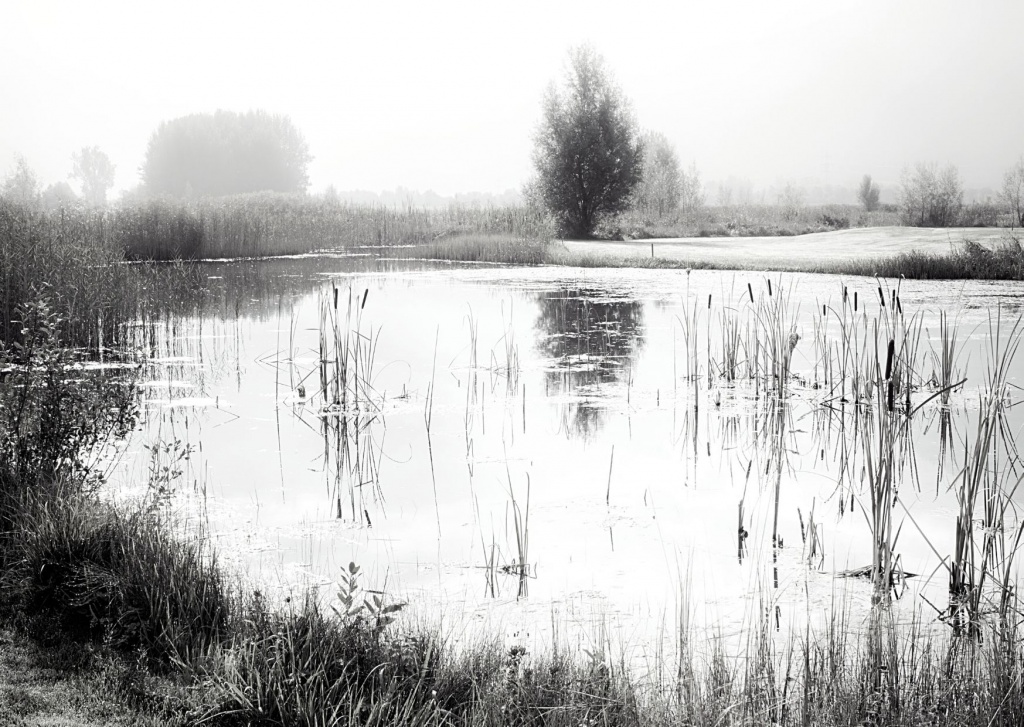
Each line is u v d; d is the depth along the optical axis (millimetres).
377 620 3898
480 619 4516
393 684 3492
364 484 7051
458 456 7914
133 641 3965
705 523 6152
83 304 12539
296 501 6590
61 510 4934
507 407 9859
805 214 59188
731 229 51812
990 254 22031
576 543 5730
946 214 49531
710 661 3998
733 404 10109
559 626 4434
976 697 3732
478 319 16141
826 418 9531
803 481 7289
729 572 5242
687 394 10586
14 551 4656
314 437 8578
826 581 5137
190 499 6574
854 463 7660
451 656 3898
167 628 3957
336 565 5285
